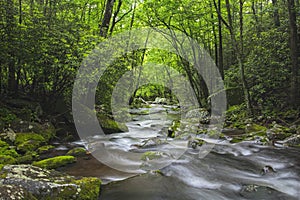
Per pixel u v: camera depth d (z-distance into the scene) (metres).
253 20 16.25
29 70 8.17
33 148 6.34
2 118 6.98
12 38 7.25
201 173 5.34
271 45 11.65
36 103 8.58
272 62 10.82
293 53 10.21
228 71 16.44
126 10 15.66
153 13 15.10
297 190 4.55
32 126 7.28
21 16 7.74
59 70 8.12
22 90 9.25
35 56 7.58
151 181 4.73
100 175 4.91
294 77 10.20
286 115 9.93
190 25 15.83
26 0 8.38
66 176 4.17
